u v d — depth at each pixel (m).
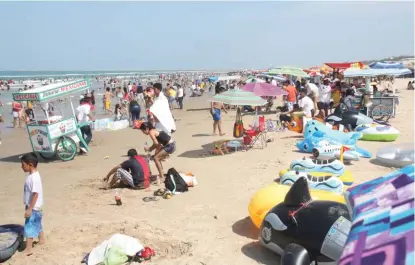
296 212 5.24
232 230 6.64
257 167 10.55
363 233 1.80
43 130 12.67
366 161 10.76
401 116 19.05
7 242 5.95
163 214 7.46
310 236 4.93
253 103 11.62
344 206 5.24
